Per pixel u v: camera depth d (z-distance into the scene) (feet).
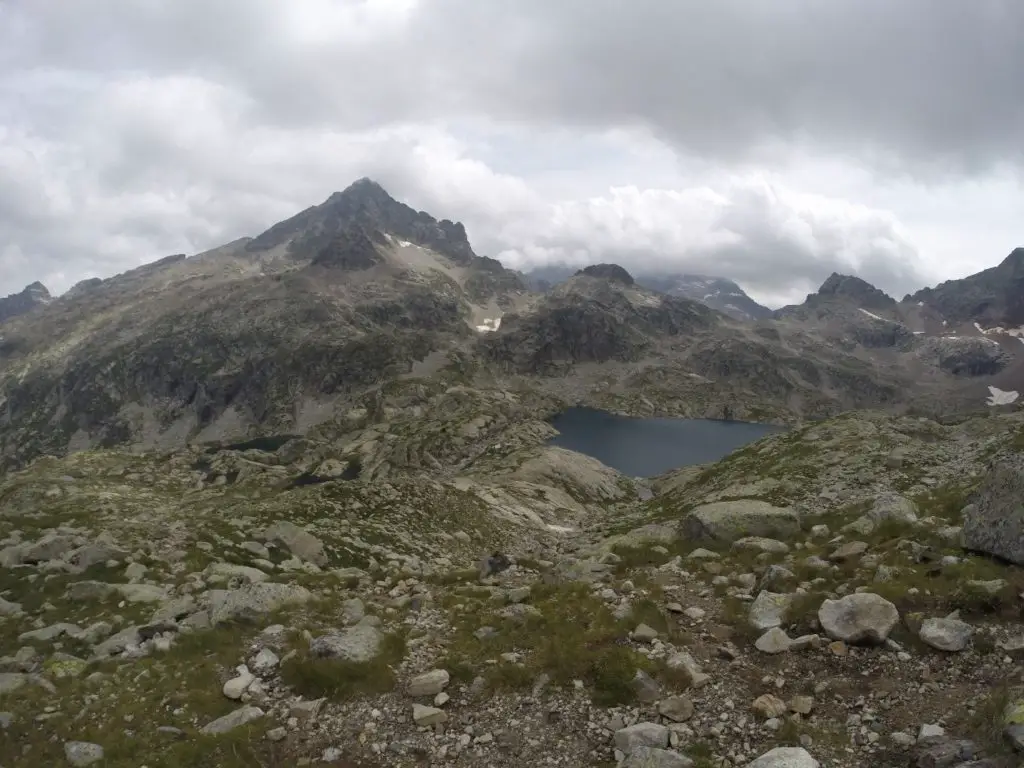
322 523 126.62
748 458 213.25
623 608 57.11
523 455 333.21
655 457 612.70
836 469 151.74
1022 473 56.54
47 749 42.80
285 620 65.57
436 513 158.71
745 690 41.32
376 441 520.42
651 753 34.91
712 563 72.79
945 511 83.51
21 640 63.05
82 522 109.91
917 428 198.39
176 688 50.47
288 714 45.39
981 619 44.50
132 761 40.50
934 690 37.88
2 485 217.97
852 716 36.78
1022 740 28.32
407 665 52.31
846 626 44.88
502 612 63.98
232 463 340.39
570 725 40.81
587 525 204.64
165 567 88.89
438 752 40.06
